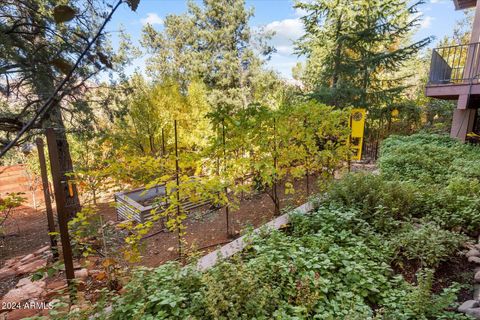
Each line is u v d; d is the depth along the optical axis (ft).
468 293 7.75
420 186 13.79
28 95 11.24
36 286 10.16
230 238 13.26
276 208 14.84
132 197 21.25
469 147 21.21
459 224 10.52
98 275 9.70
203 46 60.70
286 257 8.65
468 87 21.63
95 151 17.99
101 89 16.58
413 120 33.01
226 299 6.61
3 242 18.19
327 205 12.73
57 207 8.23
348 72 30.76
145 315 6.55
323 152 16.33
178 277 7.65
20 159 25.58
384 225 10.64
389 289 7.63
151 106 26.68
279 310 6.48
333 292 7.51
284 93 32.94
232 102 54.49
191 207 17.34
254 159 14.01
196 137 27.27
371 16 29.07
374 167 23.22
